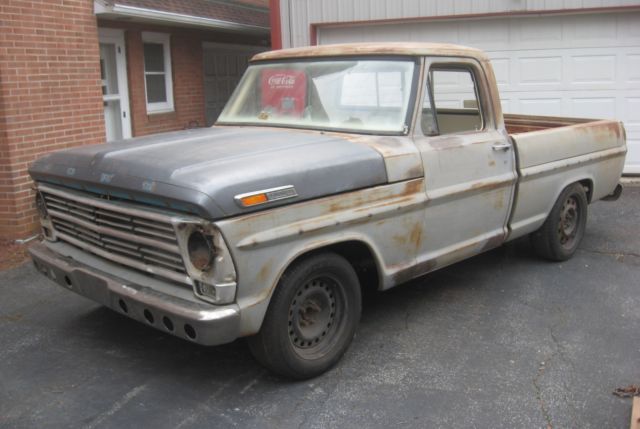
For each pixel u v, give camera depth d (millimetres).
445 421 3465
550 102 10117
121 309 3725
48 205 4391
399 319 4844
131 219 3652
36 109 7277
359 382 3891
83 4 7859
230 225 3273
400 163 4168
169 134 4516
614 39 9695
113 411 3576
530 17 9922
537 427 3406
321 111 4699
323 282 3926
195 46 11914
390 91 4512
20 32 7016
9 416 3527
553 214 5879
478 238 5020
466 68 4977
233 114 5176
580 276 5805
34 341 4492
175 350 4344
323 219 3707
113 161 3721
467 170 4715
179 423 3461
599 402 3652
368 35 10680
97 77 8148
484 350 4316
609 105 9914
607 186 6648
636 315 4910
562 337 4520
